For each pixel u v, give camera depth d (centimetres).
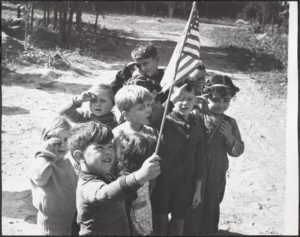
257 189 430
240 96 791
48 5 1413
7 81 746
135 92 301
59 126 302
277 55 1221
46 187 293
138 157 293
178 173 325
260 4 1772
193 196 333
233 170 480
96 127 269
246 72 1041
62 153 302
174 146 320
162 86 341
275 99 782
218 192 356
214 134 351
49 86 767
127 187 254
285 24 1484
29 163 455
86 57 1071
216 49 1405
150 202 317
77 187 274
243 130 596
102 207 267
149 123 332
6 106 628
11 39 932
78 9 1302
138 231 292
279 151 528
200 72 376
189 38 321
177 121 324
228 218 382
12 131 539
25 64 875
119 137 296
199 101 353
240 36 1669
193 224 349
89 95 335
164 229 330
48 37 1201
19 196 383
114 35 1466
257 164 491
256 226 368
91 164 268
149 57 370
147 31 1720
